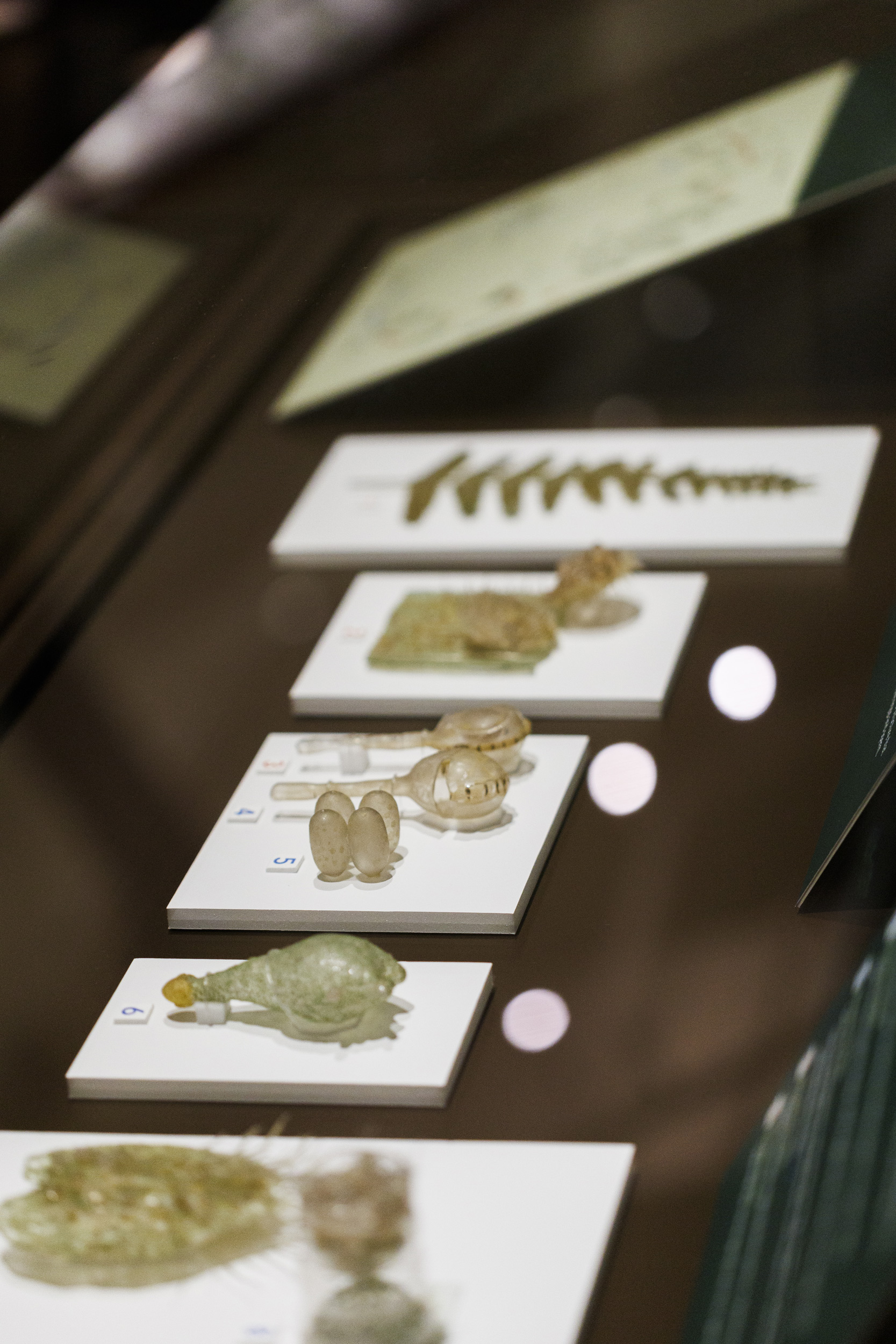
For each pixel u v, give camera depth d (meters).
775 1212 0.95
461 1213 0.99
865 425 1.59
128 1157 1.01
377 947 1.11
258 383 1.69
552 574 1.43
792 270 1.56
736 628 1.35
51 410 1.50
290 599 1.44
